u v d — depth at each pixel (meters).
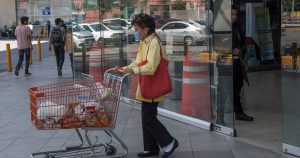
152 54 5.62
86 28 11.98
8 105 10.22
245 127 7.47
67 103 5.55
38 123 5.46
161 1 8.39
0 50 29.17
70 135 7.32
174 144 5.88
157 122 5.88
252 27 13.59
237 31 7.62
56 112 5.49
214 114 7.27
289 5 5.75
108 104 5.66
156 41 5.69
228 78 6.95
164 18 8.31
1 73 16.81
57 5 49.38
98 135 7.21
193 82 7.69
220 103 7.13
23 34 15.64
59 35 15.50
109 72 6.09
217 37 7.14
